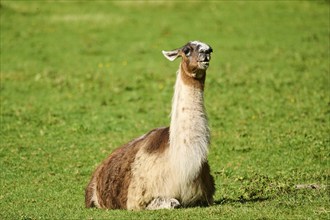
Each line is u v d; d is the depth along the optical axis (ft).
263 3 449.06
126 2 450.71
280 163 171.22
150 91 266.16
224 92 258.78
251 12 426.10
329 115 220.84
